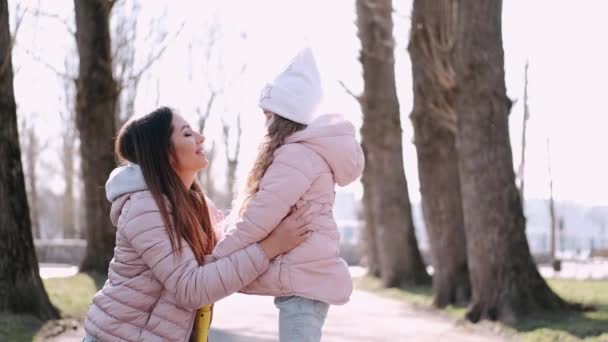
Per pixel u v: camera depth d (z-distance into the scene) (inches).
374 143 966.4
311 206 162.4
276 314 619.5
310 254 160.2
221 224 174.6
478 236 562.6
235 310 649.0
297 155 161.2
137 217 153.3
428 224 725.3
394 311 687.1
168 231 153.4
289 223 158.9
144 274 154.5
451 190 717.9
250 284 162.2
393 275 944.9
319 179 162.6
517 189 566.6
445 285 704.4
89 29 826.8
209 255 158.6
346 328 551.8
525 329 506.9
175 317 154.6
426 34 658.8
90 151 831.1
